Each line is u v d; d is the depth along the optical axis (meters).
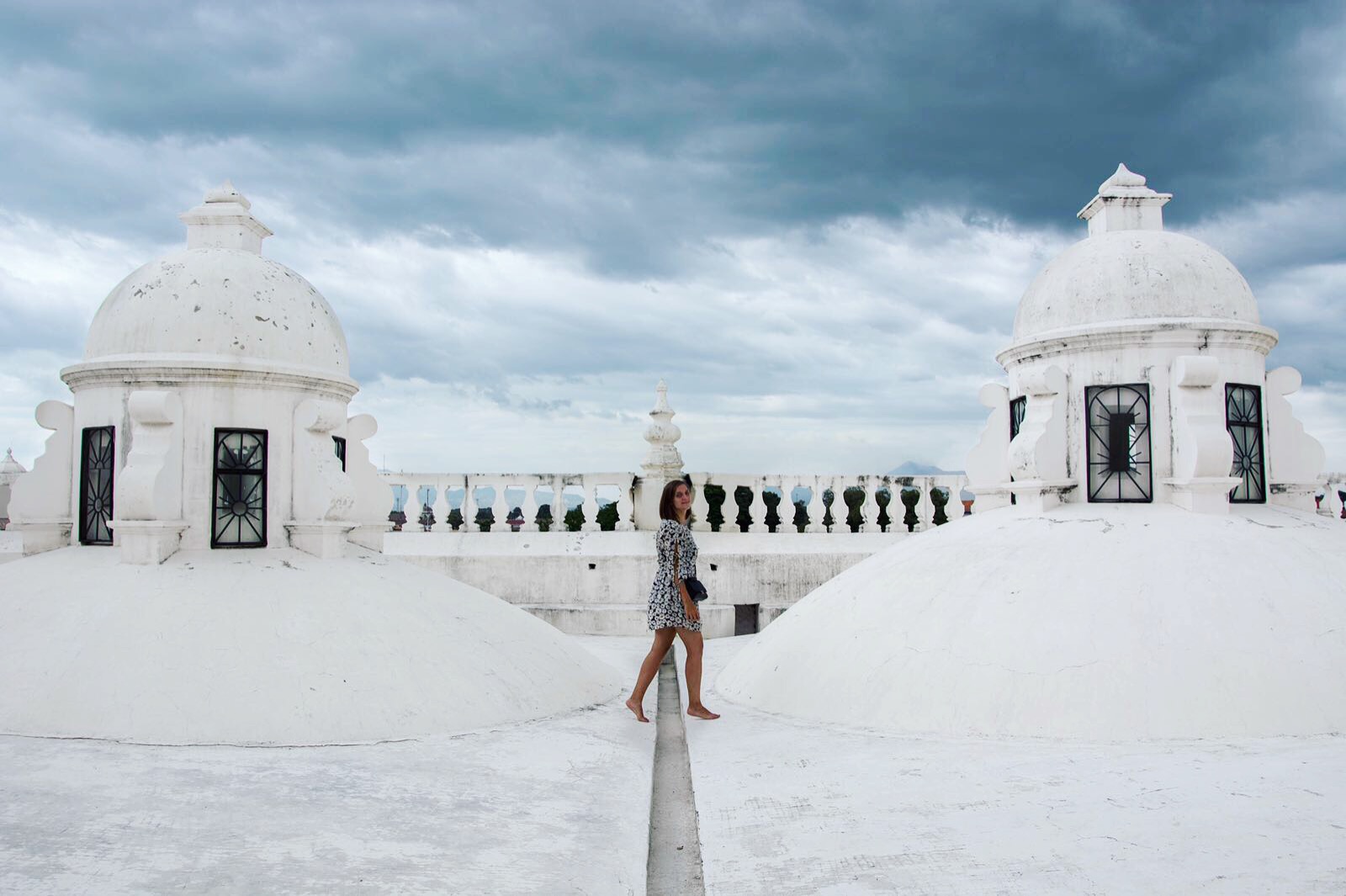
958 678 6.27
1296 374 8.03
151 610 6.41
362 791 4.68
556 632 9.12
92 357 7.66
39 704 5.82
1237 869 3.26
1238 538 6.74
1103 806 4.08
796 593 12.84
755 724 6.86
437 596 7.98
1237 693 5.66
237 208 8.43
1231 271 8.07
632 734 6.69
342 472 7.86
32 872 3.45
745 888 3.78
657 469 13.42
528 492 13.76
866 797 4.71
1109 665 5.91
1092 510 7.49
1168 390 7.48
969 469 9.10
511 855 3.96
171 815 4.12
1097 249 8.30
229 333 7.46
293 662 6.27
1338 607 6.12
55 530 7.91
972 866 3.62
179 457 7.17
